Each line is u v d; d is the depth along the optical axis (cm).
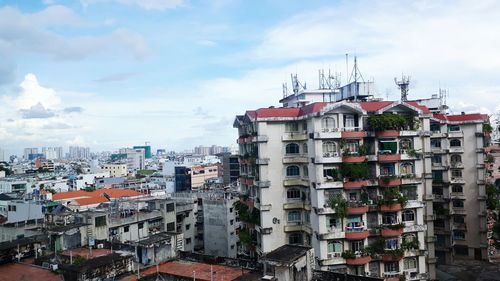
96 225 5672
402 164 5478
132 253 3953
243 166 6372
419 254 5341
